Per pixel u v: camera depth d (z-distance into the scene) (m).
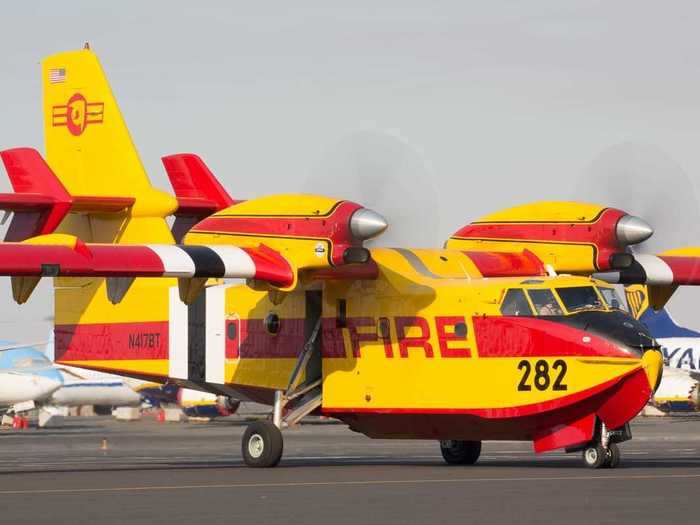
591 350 83.88
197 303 101.75
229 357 100.38
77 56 105.31
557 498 62.81
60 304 108.19
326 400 95.31
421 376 90.56
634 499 61.94
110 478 80.12
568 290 87.19
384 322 92.44
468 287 89.50
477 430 89.56
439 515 56.12
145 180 100.62
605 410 85.00
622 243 94.06
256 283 88.62
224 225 90.69
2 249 80.38
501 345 87.12
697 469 84.25
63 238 82.69
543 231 96.12
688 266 101.94
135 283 104.25
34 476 82.81
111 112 103.00
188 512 58.00
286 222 88.25
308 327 96.38
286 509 59.03
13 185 92.44
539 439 88.06
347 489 69.31
